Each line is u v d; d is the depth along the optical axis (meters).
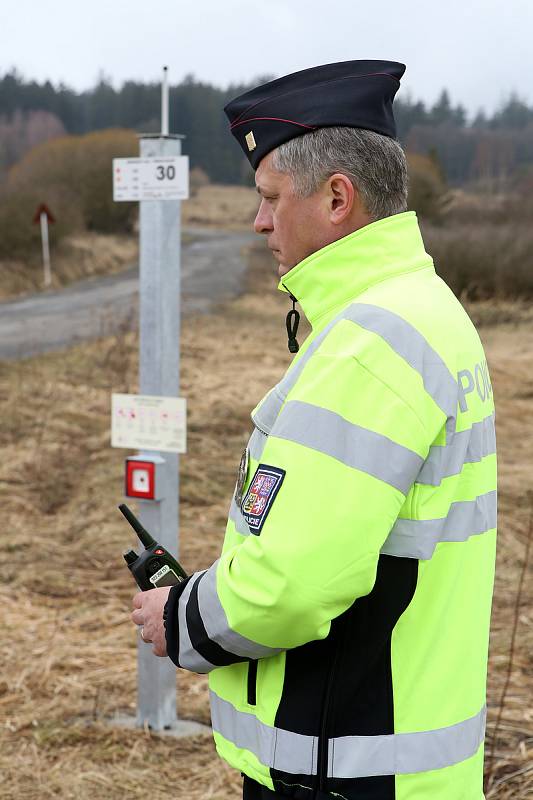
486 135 69.94
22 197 22.38
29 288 20.47
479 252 18.36
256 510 1.31
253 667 1.46
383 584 1.35
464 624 1.41
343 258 1.43
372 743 1.35
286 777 1.39
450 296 1.48
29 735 3.12
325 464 1.27
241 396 9.00
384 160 1.42
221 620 1.34
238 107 1.50
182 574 1.74
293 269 1.47
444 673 1.38
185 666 1.45
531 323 16.03
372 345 1.31
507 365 11.67
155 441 2.93
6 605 4.29
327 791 1.37
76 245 25.84
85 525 5.45
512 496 6.32
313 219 1.46
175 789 2.85
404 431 1.28
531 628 4.10
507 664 3.73
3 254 21.64
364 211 1.43
